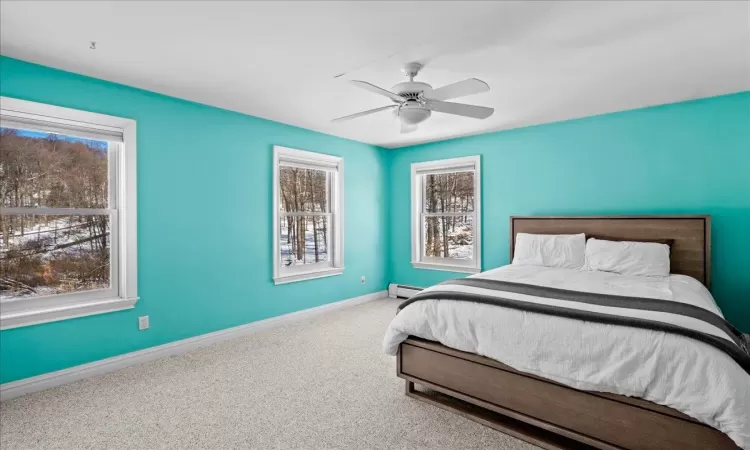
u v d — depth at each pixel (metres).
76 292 2.82
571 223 3.96
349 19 1.99
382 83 2.96
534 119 4.06
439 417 2.25
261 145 3.97
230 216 3.70
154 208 3.14
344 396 2.50
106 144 2.96
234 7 1.88
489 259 4.69
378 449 1.94
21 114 2.51
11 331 2.48
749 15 1.95
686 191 3.46
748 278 3.21
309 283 4.49
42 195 2.66
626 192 3.76
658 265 3.21
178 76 2.80
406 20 2.01
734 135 3.23
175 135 3.28
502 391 2.10
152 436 2.04
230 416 2.25
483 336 2.14
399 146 5.51
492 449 1.93
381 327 4.04
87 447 1.95
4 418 2.21
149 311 3.12
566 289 2.53
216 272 3.58
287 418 2.23
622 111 3.76
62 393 2.53
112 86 2.90
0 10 1.89
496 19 1.99
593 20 2.01
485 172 4.70
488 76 2.81
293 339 3.66
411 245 5.43
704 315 1.91
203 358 3.16
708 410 1.51
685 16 1.96
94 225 2.91
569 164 4.09
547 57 2.48
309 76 2.80
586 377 1.80
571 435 1.87
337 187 4.88
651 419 1.67
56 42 2.25
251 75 2.78
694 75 2.81
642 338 1.71
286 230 4.35
